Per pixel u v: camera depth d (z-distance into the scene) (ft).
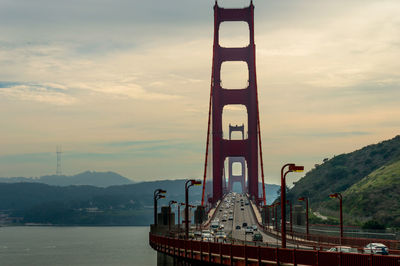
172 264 254.06
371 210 520.83
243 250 150.82
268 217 460.14
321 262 119.44
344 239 242.99
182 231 334.24
